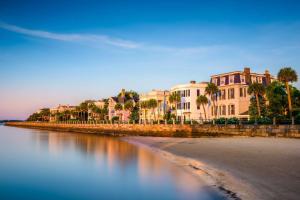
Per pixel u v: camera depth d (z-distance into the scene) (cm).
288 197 1263
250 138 4372
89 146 4528
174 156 2952
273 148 2950
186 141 4634
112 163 2664
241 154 2631
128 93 13038
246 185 1522
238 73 6981
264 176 1667
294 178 1583
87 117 16512
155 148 3962
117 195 1557
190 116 7819
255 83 6178
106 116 13512
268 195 1316
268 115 5947
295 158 2259
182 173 2058
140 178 1948
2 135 8581
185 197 1441
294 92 6184
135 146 4425
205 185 1628
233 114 6919
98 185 1800
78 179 2003
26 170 2425
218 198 1364
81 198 1535
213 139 4734
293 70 5191
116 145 4662
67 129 12706
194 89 7919
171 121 7188
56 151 3866
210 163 2295
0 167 2594
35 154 3566
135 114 10762
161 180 1855
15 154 3597
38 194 1639
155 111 9944
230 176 1764
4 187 1812
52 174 2222
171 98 7994
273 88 6122
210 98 7756
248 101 6950
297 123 4275
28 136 7950
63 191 1688
